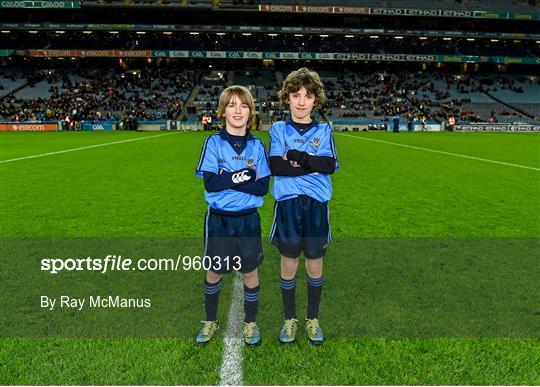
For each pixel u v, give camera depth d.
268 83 45.75
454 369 2.42
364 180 9.83
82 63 47.47
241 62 49.53
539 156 15.06
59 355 2.54
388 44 50.72
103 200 7.41
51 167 11.58
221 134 2.70
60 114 35.50
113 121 33.66
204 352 2.60
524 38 47.78
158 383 2.29
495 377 2.36
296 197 2.70
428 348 2.64
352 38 51.16
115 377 2.33
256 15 48.38
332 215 6.39
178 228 5.57
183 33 49.00
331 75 48.94
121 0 44.28
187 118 37.38
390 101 42.38
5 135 26.44
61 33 48.06
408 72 50.66
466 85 47.34
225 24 48.09
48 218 6.10
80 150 16.25
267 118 35.91
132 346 2.65
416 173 10.96
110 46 46.16
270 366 2.46
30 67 46.62
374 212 6.61
